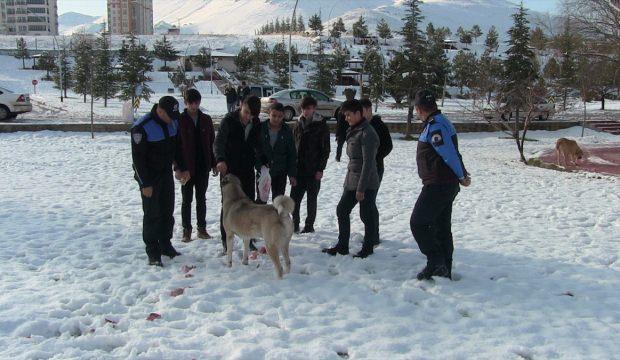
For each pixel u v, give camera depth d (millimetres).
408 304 4750
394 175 12586
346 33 118625
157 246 5789
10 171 11570
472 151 19500
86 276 5344
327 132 6934
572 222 8062
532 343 4043
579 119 30484
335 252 6234
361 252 6137
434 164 5098
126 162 13328
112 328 4176
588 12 21906
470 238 7074
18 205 8336
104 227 7266
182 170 6145
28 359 3588
